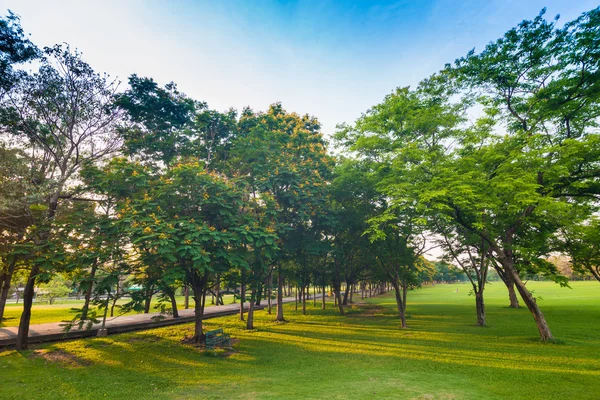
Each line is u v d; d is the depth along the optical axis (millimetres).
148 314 26672
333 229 21219
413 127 17781
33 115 14930
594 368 10539
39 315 26625
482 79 16312
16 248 12547
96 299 14375
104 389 9297
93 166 14281
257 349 14984
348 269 34906
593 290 54094
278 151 20656
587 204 18219
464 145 16734
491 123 16219
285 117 26094
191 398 8312
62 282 38312
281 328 21766
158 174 16281
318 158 23531
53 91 14805
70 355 13539
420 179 16062
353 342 16406
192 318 25859
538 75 15531
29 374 10891
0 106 13906
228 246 14789
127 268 13906
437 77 17484
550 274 16172
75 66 15023
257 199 17609
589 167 15414
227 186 14703
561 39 14000
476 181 14188
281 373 10883
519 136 15445
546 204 13055
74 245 12469
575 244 21109
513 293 31906
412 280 27062
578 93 14805
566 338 15703
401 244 21828
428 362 11930
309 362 12422
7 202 11992
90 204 15227
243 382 9812
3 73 13484
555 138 16578
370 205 21297
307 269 29297
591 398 7797
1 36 13039
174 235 12086
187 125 22422
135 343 16047
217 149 22578
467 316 26688
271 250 15562
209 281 17859
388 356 13102
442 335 17859
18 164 13500
